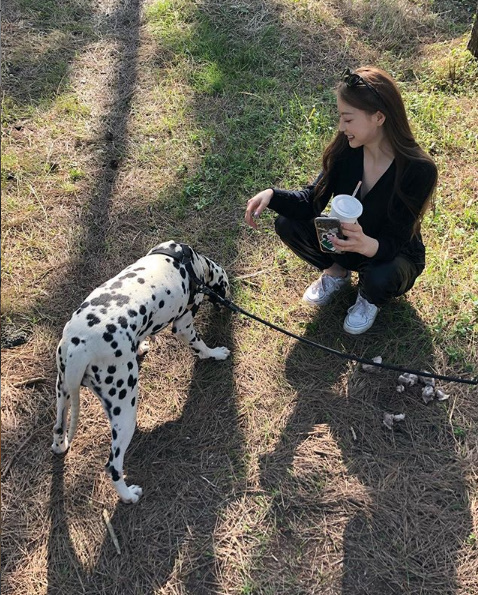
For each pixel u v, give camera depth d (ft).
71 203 14.80
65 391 9.47
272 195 10.96
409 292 12.71
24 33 19.43
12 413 11.00
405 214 10.49
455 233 13.67
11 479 10.13
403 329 12.16
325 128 16.51
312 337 12.19
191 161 15.75
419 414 10.89
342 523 9.59
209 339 12.24
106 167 15.65
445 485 9.95
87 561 9.27
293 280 13.24
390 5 20.71
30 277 13.24
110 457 9.37
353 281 13.14
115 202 14.84
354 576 9.04
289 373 11.59
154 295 9.68
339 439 10.61
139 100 17.44
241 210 14.61
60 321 12.51
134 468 10.34
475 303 12.26
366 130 9.71
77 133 16.38
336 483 10.05
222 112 17.10
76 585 9.02
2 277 13.10
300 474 10.16
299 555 9.27
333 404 11.10
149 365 11.78
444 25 20.35
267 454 10.44
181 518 9.71
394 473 10.14
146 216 14.56
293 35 19.56
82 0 20.89
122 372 9.11
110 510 9.80
